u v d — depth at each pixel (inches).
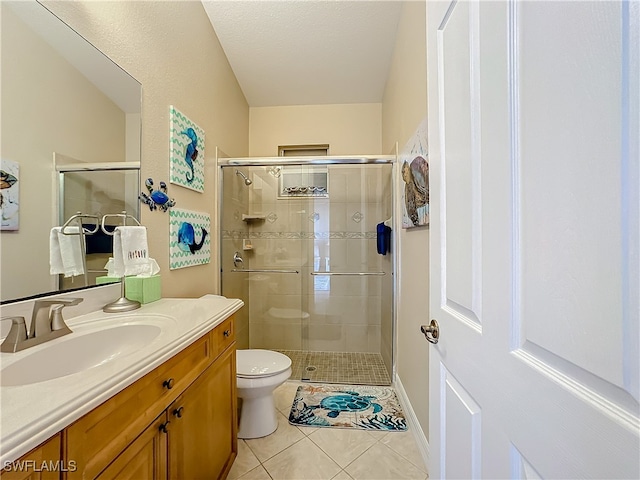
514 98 18.6
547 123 15.9
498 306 20.4
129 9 47.9
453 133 27.9
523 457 17.7
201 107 72.6
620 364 12.1
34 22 34.1
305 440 60.0
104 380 22.4
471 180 24.2
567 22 14.5
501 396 20.1
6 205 31.4
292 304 110.3
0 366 25.3
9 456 15.5
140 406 26.9
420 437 57.0
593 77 13.1
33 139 34.1
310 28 78.5
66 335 32.5
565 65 14.6
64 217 37.7
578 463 13.7
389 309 90.5
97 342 34.5
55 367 29.9
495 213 20.6
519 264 18.3
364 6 71.4
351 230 107.5
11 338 28.4
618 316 12.2
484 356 22.2
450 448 29.3
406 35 68.2
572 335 14.3
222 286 86.7
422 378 57.1
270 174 104.8
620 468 11.9
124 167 47.2
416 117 60.2
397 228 84.4
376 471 51.8
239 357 68.1
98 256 42.6
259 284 110.7
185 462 34.9
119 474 24.3
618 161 12.1
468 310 25.2
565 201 14.6
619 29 12.1
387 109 100.4
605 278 12.6
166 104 57.7
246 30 79.3
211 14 74.3
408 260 69.9
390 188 91.0
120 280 45.7
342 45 84.8
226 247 90.0
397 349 83.0
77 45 39.3
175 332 34.0
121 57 46.5
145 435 27.6
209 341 41.1
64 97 37.6
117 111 45.8
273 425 62.7
